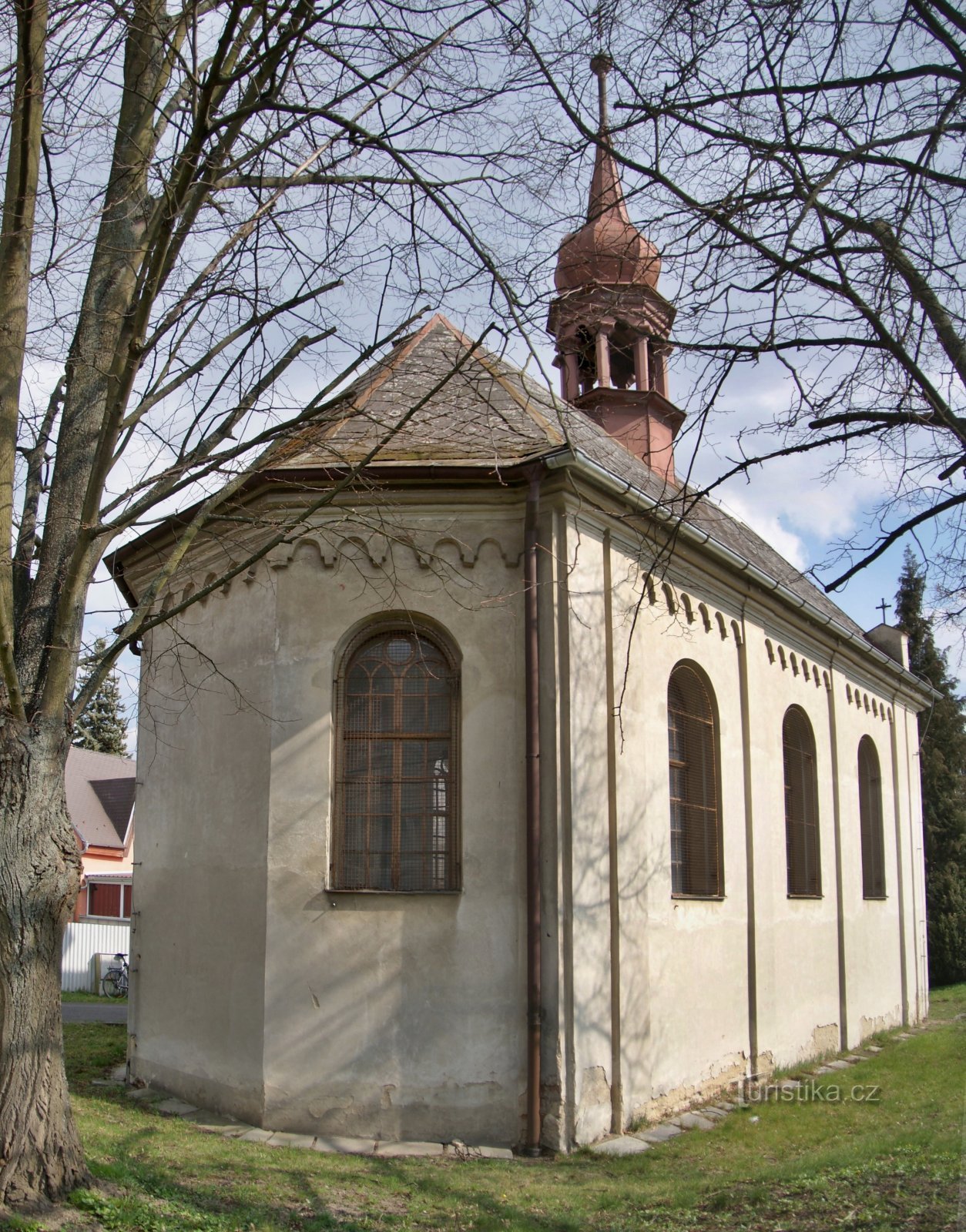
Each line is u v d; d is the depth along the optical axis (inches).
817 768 641.0
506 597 389.4
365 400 460.8
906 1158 314.8
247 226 279.3
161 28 267.7
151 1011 450.9
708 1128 402.6
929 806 1169.4
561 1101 359.9
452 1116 366.9
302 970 381.1
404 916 381.1
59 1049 248.4
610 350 677.9
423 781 397.7
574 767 387.5
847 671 708.7
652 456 676.1
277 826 393.1
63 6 258.8
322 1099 371.6
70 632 256.1
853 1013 645.3
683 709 498.6
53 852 252.2
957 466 241.8
